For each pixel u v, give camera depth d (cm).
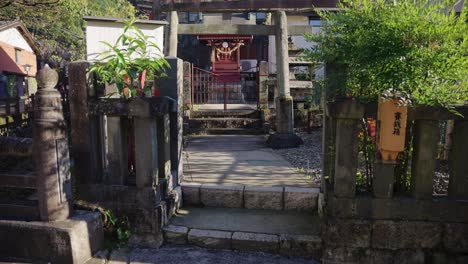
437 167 463
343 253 295
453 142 284
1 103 1410
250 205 398
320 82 340
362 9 287
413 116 275
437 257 288
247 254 320
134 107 321
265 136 816
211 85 1288
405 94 267
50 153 296
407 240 289
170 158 409
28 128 983
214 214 382
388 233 289
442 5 266
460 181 283
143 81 368
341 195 291
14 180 308
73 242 289
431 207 284
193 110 952
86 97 338
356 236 292
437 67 255
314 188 400
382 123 275
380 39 264
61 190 302
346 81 304
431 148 279
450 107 266
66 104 998
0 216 317
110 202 341
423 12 265
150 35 388
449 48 256
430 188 283
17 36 1883
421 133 280
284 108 687
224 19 728
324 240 300
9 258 306
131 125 376
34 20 1010
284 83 703
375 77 271
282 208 392
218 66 1664
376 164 285
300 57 342
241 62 2038
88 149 345
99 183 348
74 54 2305
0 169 458
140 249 329
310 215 377
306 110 901
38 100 296
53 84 303
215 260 309
